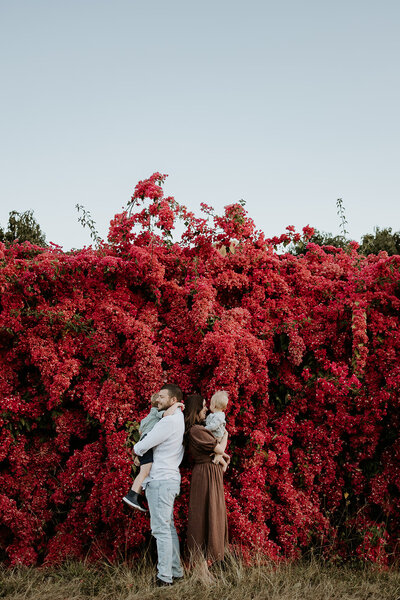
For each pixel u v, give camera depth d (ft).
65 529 15.81
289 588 13.07
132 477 14.84
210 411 15.37
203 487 14.34
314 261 20.88
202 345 16.25
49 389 15.79
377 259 21.01
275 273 19.12
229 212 18.57
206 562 13.80
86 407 16.01
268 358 17.56
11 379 16.48
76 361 16.30
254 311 18.20
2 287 16.42
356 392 16.74
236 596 12.45
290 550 15.85
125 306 17.44
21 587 13.16
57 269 17.04
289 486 16.53
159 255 18.56
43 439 16.61
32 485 16.12
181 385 16.87
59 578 13.91
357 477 16.79
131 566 14.55
